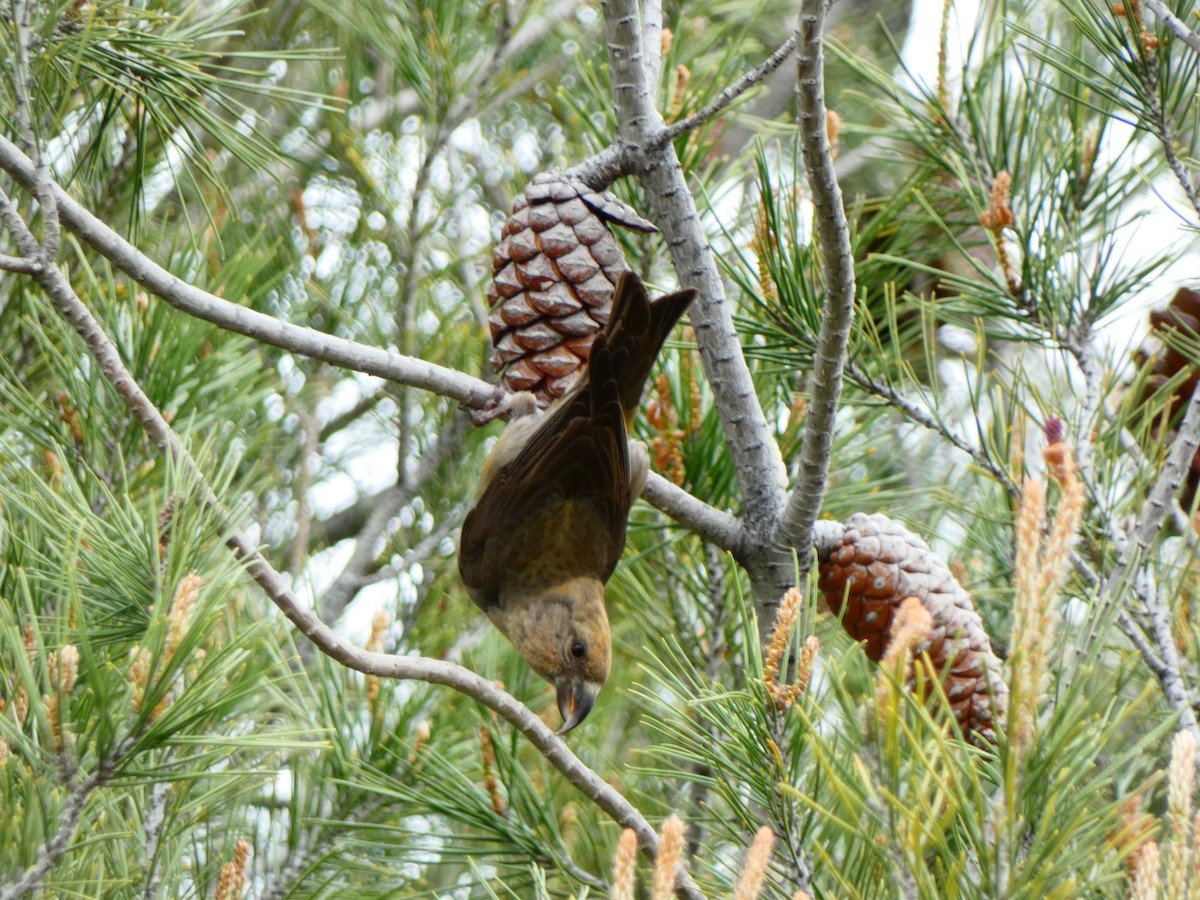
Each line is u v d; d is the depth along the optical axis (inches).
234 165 334.0
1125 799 126.6
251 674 181.0
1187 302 252.2
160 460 227.1
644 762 273.3
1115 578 192.7
